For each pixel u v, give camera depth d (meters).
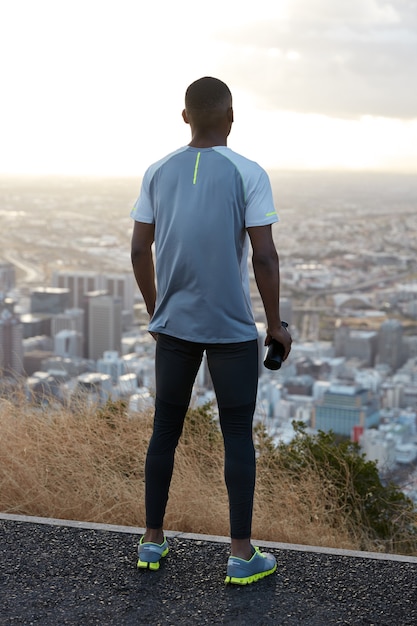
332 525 3.82
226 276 2.34
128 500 3.51
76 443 3.86
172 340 2.45
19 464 3.57
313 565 2.53
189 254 2.34
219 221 2.31
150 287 2.56
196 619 2.16
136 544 2.69
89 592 2.32
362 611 2.21
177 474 3.71
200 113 2.40
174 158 2.41
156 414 2.55
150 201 2.48
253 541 2.73
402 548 4.06
